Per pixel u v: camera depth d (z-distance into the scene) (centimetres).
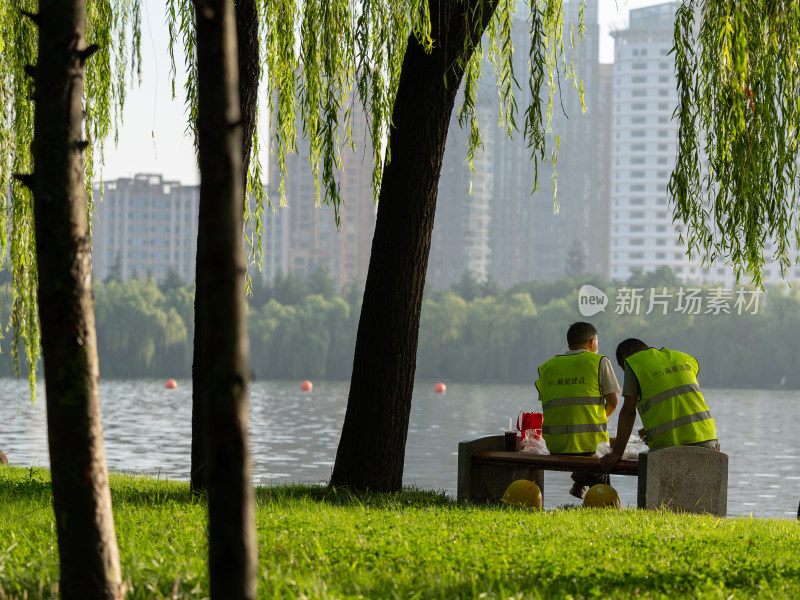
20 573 879
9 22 1722
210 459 606
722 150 1429
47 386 705
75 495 707
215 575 608
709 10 1415
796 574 927
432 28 1581
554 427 1641
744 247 1462
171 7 1692
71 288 700
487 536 1114
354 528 1150
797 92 1410
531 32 1536
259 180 1755
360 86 1516
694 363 1592
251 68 1639
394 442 1662
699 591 835
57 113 698
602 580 871
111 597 718
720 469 1506
